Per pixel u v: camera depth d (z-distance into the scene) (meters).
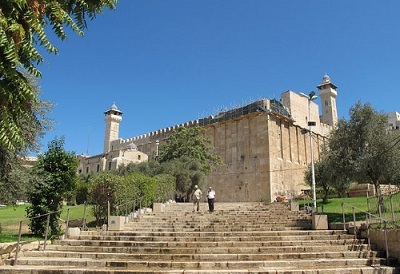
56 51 4.82
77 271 8.66
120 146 75.69
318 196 35.62
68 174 14.75
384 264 9.88
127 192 18.19
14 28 4.20
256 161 44.16
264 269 8.86
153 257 10.35
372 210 17.55
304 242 11.73
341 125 20.78
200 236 12.95
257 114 45.66
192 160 35.53
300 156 49.31
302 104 54.31
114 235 13.45
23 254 10.72
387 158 18.66
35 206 14.05
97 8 5.62
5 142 4.55
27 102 5.24
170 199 26.62
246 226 14.73
